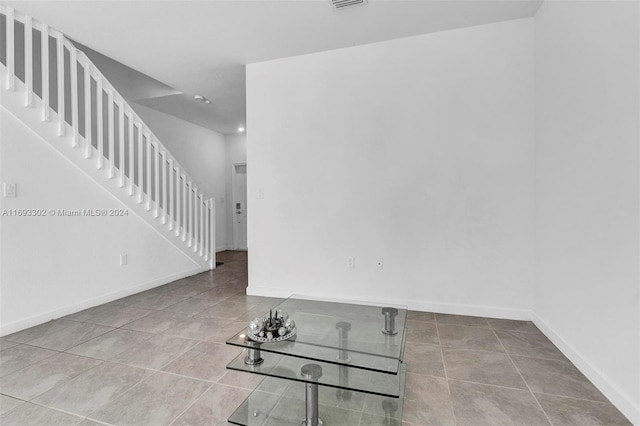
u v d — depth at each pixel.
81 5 2.50
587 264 1.91
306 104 3.35
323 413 1.60
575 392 1.76
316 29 2.87
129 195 3.62
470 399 1.71
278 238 3.50
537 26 2.62
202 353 2.24
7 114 2.57
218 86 4.21
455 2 2.49
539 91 2.59
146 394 1.76
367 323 1.93
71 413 1.60
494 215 2.83
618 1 1.62
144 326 2.73
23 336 2.51
